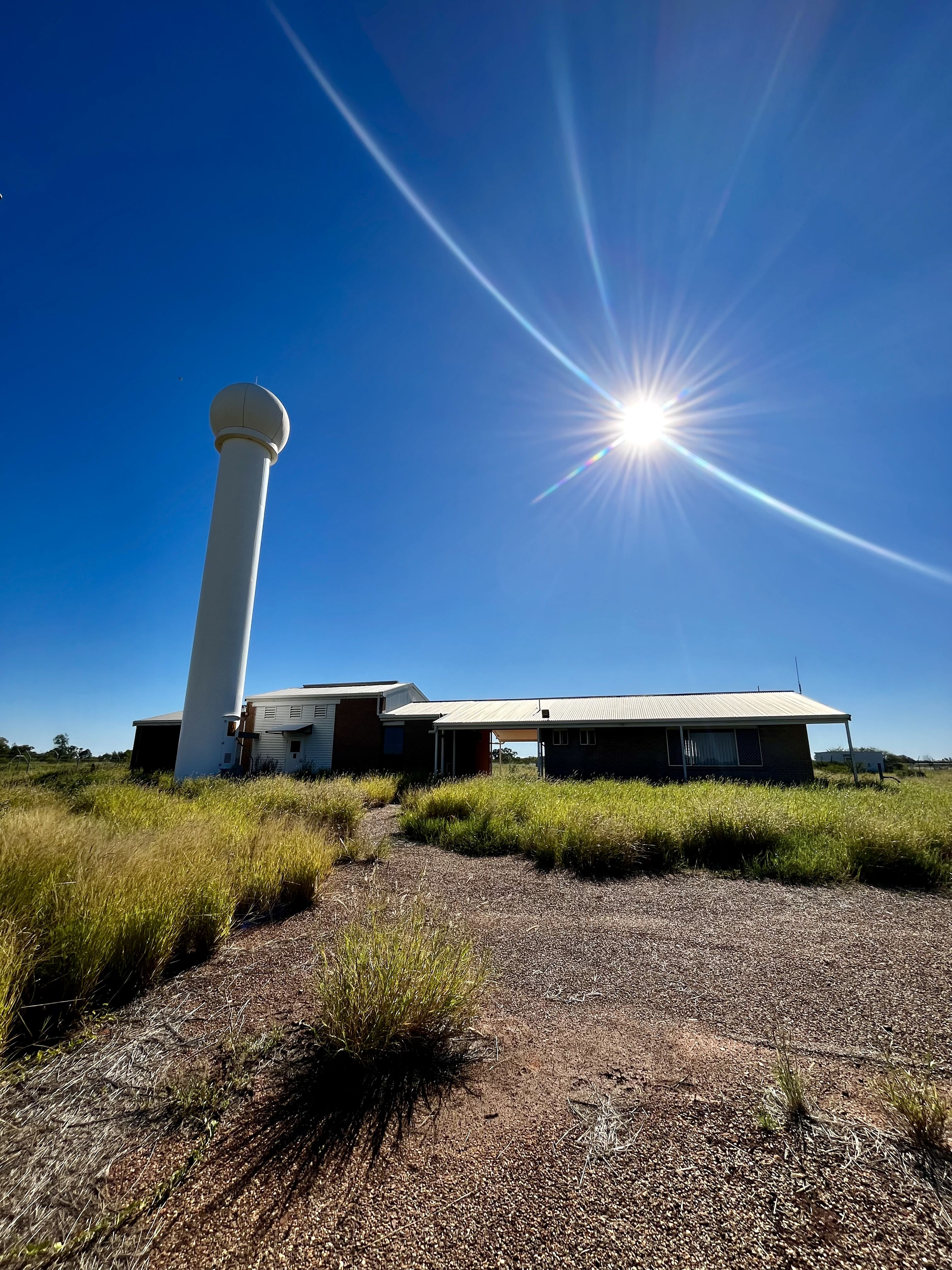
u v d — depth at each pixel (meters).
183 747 18.75
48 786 12.13
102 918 3.10
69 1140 1.84
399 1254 1.42
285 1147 1.82
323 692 21.72
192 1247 1.45
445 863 6.22
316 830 6.96
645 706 19.06
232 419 20.41
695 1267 1.37
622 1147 1.79
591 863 5.87
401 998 2.38
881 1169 1.67
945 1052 2.35
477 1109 2.02
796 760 16.59
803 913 4.44
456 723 18.56
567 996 2.98
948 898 4.88
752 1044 2.45
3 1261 1.41
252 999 2.89
